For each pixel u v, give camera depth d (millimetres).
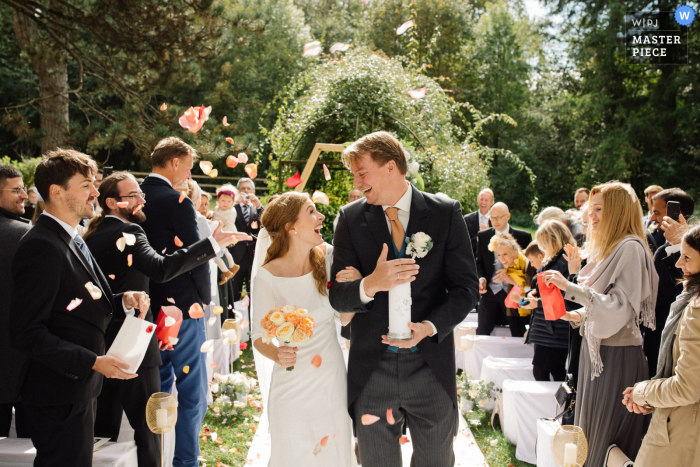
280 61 24766
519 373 4176
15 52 12172
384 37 19734
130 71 11000
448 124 10148
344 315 2430
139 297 2518
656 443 2180
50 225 2139
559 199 24703
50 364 2016
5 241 2949
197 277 3215
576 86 23422
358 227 2301
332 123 9234
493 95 25672
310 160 7949
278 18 24844
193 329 3146
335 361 2490
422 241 2107
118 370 2104
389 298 2109
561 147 24531
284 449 2391
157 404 2459
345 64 9414
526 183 24891
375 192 2215
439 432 2270
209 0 10211
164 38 10227
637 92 21250
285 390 2422
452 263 2252
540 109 25094
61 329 2131
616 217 2734
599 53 20984
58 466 2104
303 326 2195
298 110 9781
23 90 20047
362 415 2285
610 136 20859
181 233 3086
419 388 2240
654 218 4020
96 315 2240
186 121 2770
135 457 2705
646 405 2277
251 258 6965
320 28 29625
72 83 21047
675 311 2225
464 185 9141
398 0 19797
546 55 25828
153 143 11141
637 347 2656
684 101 19781
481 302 5375
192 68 11047
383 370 2258
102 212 2844
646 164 20516
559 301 2656
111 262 2717
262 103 23500
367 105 9016
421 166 8398
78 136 11477
